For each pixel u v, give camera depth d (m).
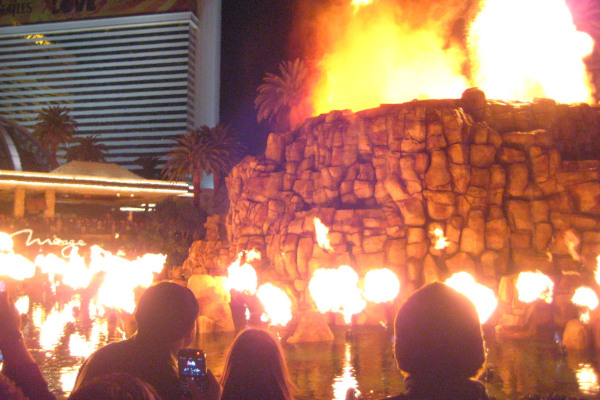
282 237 35.31
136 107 162.62
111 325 28.72
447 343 2.45
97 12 164.00
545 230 30.31
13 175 63.00
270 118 69.56
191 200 74.31
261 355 3.30
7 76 166.50
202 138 71.56
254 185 39.81
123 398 1.97
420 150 32.00
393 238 31.58
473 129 32.03
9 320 3.95
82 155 93.81
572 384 14.81
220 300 27.45
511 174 31.36
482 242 30.48
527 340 23.20
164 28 162.00
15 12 167.00
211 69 162.88
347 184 35.75
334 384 15.27
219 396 3.59
